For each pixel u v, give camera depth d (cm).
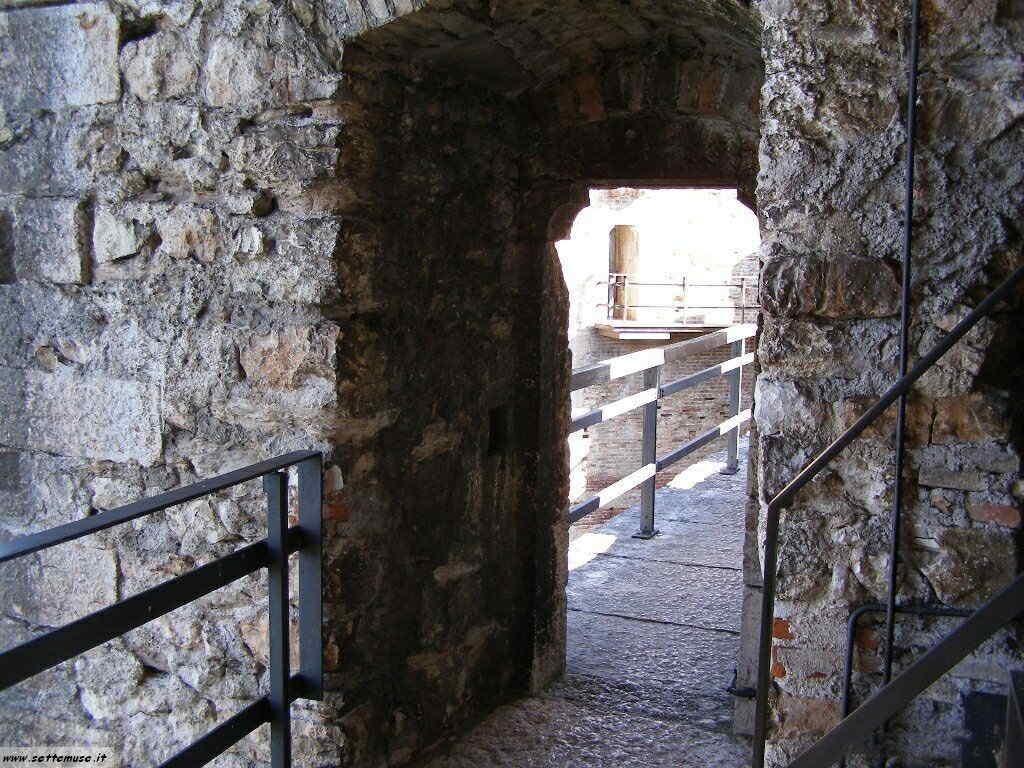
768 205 226
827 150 220
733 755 316
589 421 427
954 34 208
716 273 1500
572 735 330
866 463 225
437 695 321
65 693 311
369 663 289
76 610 307
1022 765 163
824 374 227
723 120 320
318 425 269
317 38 257
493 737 329
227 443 281
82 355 296
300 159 263
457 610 329
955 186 212
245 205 270
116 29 278
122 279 288
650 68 318
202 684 293
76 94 286
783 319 228
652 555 503
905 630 228
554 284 360
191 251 279
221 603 287
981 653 221
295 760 281
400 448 296
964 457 218
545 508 363
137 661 300
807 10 217
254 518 280
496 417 348
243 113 268
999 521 217
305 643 247
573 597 448
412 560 306
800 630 235
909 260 209
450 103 303
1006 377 221
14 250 300
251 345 273
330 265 263
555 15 279
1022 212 209
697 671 375
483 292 332
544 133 342
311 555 243
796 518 232
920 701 226
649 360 490
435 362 309
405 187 287
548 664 367
